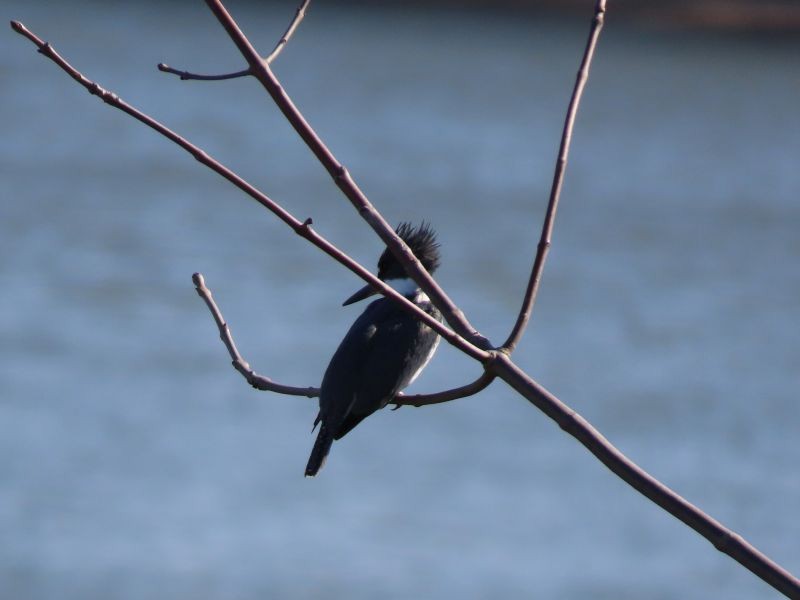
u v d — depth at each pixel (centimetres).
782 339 2166
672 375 1970
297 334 2142
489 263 2706
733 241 2953
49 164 3731
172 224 3008
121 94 5138
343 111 4878
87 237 2812
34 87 5228
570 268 2673
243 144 4238
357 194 349
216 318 439
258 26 6681
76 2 7819
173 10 7731
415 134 4441
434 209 3275
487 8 7444
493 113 4922
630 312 2341
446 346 2017
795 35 6031
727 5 6003
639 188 3644
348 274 2595
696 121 4688
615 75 5469
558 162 365
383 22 7200
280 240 2902
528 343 2141
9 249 2670
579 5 7312
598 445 331
